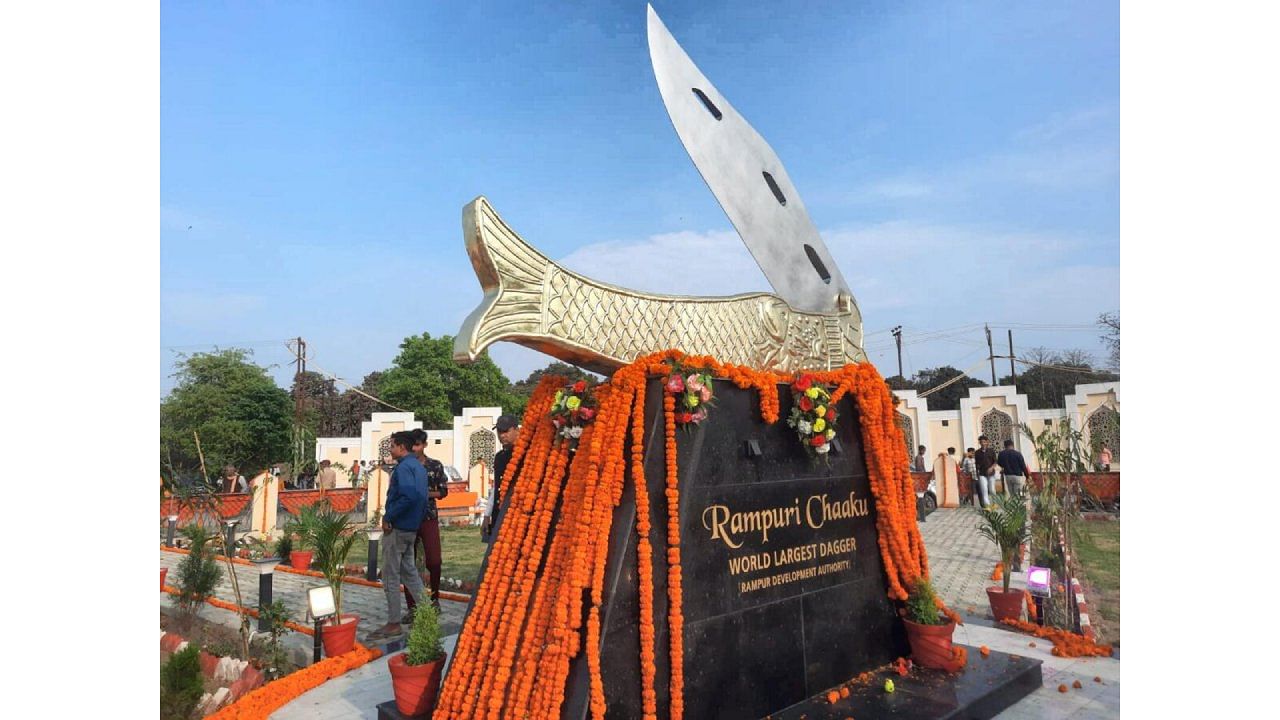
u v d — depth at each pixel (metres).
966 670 4.04
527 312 2.81
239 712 3.67
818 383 3.95
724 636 3.25
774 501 3.61
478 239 2.70
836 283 4.87
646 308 3.31
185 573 5.93
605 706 2.70
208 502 6.09
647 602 2.89
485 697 2.97
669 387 3.12
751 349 3.86
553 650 2.74
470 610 3.25
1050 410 17.38
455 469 20.22
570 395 3.21
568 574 2.85
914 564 4.33
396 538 5.30
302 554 9.21
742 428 3.51
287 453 21.94
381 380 37.50
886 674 3.98
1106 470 11.93
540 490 3.28
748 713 3.30
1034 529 6.65
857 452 4.25
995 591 5.53
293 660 4.77
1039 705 3.85
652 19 4.00
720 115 4.35
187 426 20.62
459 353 2.58
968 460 15.64
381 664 4.56
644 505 2.97
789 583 3.62
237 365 22.50
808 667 3.64
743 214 4.25
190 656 3.58
